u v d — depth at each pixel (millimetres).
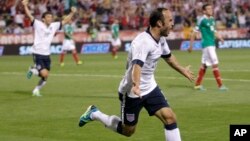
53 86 42625
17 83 45594
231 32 100812
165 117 18953
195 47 97125
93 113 21094
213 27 38250
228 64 62844
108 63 67562
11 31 90688
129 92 19016
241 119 26547
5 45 86188
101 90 39500
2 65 66188
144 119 27062
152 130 24500
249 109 29578
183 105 31359
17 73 55188
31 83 45500
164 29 18422
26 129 25125
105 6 101375
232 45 100312
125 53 90312
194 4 106125
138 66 18016
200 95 35750
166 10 18422
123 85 19094
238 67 58500
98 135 23656
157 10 18391
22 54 87188
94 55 86062
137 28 100562
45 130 24844
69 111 30031
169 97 34938
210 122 26000
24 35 87500
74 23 95000
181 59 72688
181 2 106312
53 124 26250
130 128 19781
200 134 23375
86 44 91938
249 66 59562
